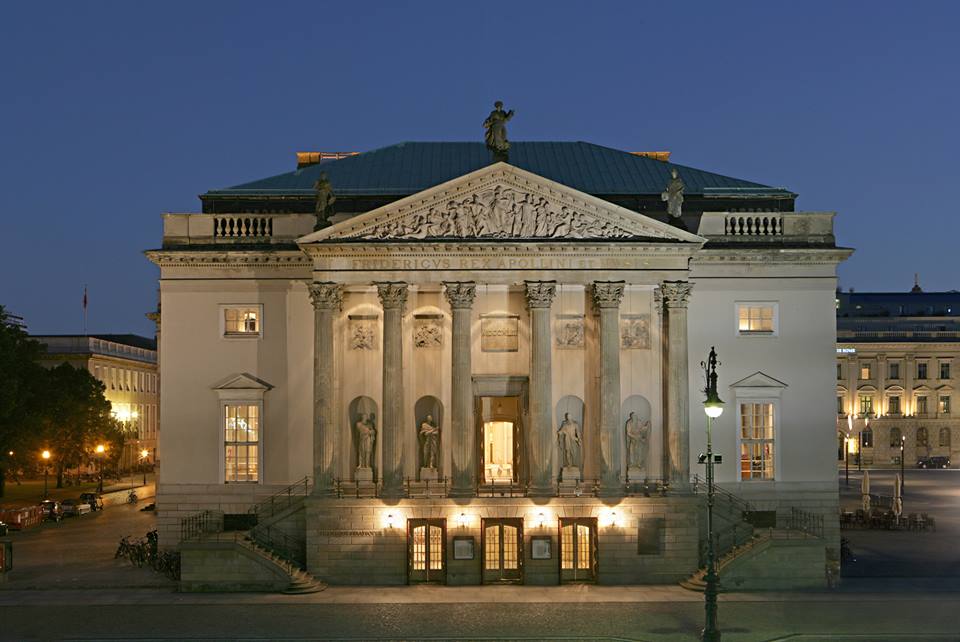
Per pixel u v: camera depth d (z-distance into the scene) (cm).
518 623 4922
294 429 6378
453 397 5981
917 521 8194
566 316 6259
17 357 9781
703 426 6378
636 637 4628
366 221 5991
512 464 6488
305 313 6412
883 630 4731
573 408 6228
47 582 5875
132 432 16288
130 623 4912
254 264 6431
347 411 6256
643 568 5903
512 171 5984
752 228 6488
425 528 5938
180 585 5669
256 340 6419
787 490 6388
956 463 16675
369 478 6175
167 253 6381
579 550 5975
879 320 17288
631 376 6234
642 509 5928
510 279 6000
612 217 5994
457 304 6000
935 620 4944
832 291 6456
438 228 6006
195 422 6419
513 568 5934
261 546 5891
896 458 16638
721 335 6425
